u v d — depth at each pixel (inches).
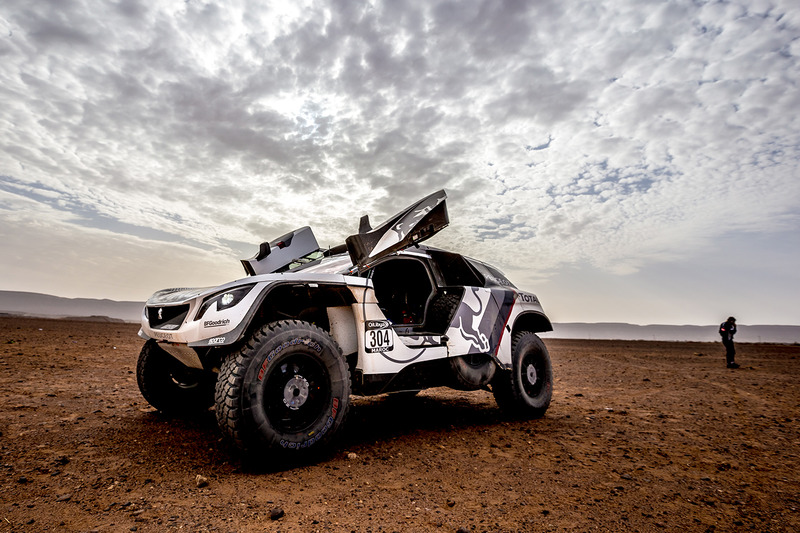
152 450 122.6
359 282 137.3
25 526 75.4
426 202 162.2
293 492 95.0
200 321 116.1
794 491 103.0
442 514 86.3
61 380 235.5
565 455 130.9
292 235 174.2
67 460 109.8
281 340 114.0
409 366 145.3
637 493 100.4
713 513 90.0
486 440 146.9
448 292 174.2
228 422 104.3
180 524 77.5
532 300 206.5
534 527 81.5
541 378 197.9
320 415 118.6
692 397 255.0
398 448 134.4
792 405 228.5
